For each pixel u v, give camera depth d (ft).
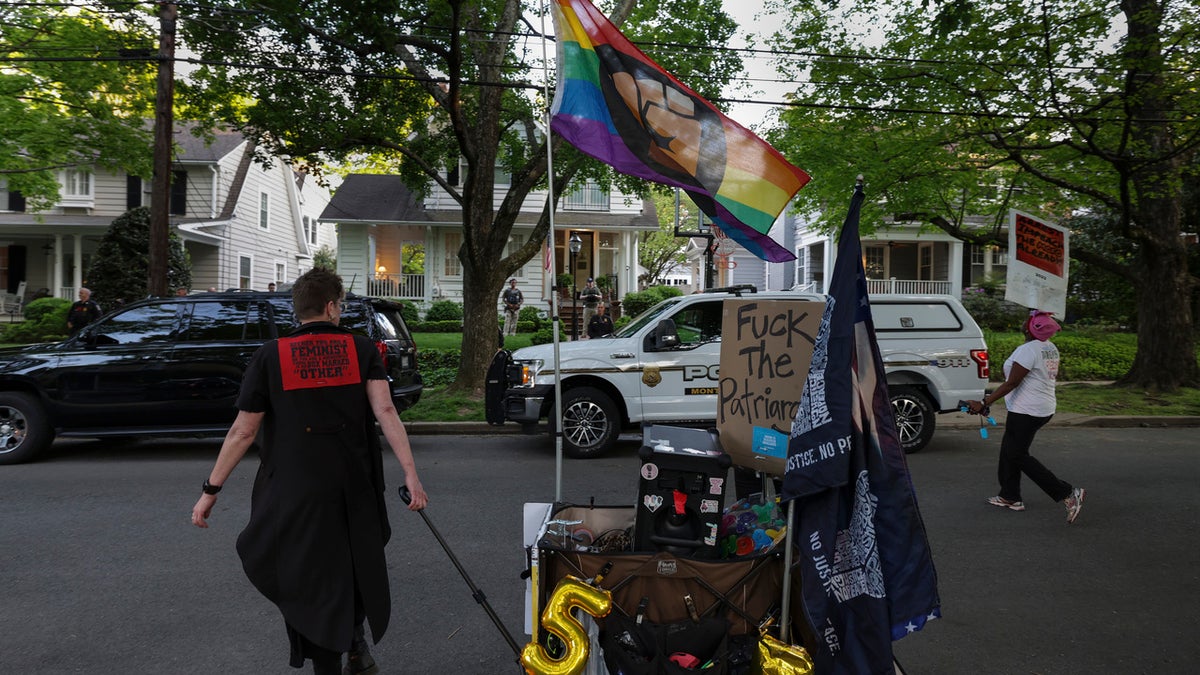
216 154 82.07
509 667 12.63
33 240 87.10
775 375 10.51
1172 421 39.09
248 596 15.53
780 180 12.37
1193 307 69.26
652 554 9.77
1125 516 21.70
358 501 10.09
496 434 35.81
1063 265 22.61
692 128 12.62
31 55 48.42
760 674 9.08
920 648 13.42
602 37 13.01
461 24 39.81
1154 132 41.88
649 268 136.77
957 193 50.60
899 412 31.12
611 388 30.58
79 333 29.63
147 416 29.07
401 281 84.58
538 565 9.78
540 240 43.45
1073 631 14.12
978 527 20.68
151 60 37.73
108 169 56.95
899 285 90.68
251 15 35.06
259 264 97.76
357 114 41.29
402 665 12.67
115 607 14.93
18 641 13.42
